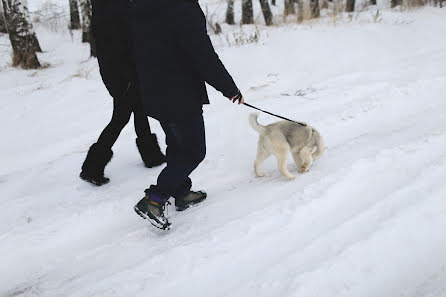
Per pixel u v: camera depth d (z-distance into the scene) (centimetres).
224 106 583
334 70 722
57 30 1639
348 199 293
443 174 302
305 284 214
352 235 249
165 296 221
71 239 295
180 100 262
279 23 1320
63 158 438
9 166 450
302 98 564
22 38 1002
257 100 599
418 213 260
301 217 276
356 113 483
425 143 355
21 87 771
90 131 528
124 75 328
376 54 800
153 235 289
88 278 245
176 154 286
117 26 307
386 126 444
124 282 234
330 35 952
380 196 289
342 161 352
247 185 349
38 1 2019
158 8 243
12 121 590
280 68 760
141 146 392
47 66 1044
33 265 267
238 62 819
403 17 1145
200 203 328
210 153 428
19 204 339
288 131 340
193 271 238
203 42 245
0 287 249
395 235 245
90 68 909
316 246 244
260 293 214
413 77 602
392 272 221
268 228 269
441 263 225
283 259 238
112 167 412
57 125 564
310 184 314
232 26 1559
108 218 318
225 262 242
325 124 462
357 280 216
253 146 438
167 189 283
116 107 345
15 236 289
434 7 1291
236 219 282
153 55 253
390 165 328
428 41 855
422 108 482
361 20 1152
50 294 235
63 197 349
